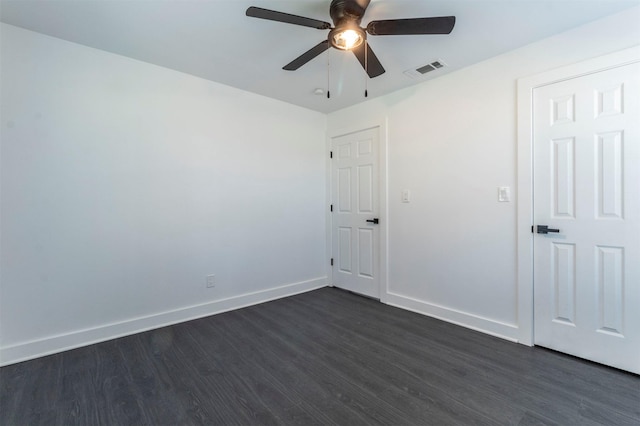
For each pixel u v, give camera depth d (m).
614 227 1.91
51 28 2.03
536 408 1.57
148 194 2.56
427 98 2.84
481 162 2.48
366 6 1.64
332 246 3.89
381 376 1.87
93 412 1.56
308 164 3.73
